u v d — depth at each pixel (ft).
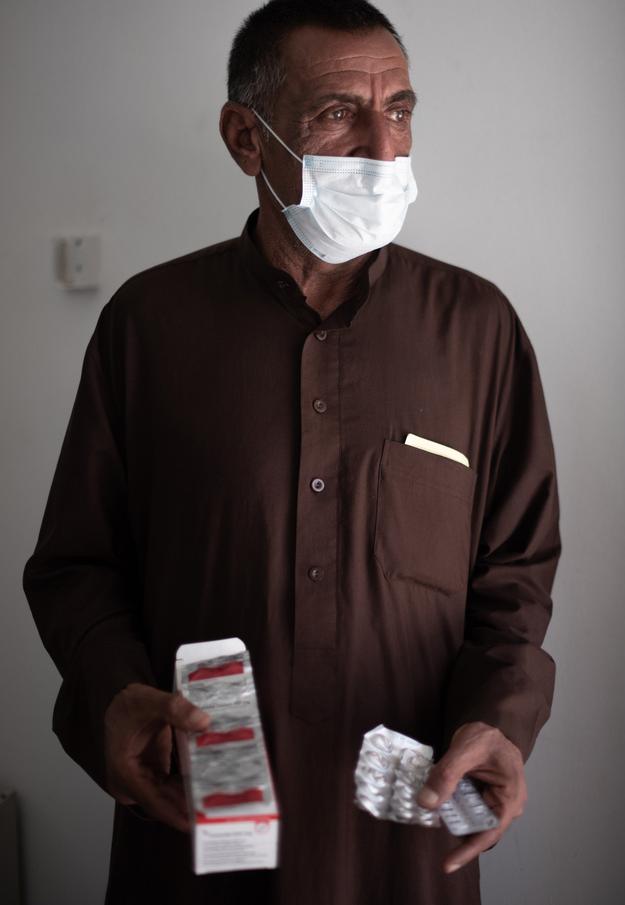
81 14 6.64
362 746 4.08
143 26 6.55
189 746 3.56
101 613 4.82
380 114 4.50
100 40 6.63
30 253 6.88
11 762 7.22
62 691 4.82
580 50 5.93
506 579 4.85
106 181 6.71
